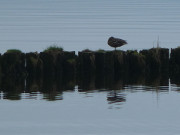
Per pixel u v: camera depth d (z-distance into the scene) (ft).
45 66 110.42
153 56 114.11
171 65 115.24
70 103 77.87
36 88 91.40
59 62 111.04
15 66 108.78
